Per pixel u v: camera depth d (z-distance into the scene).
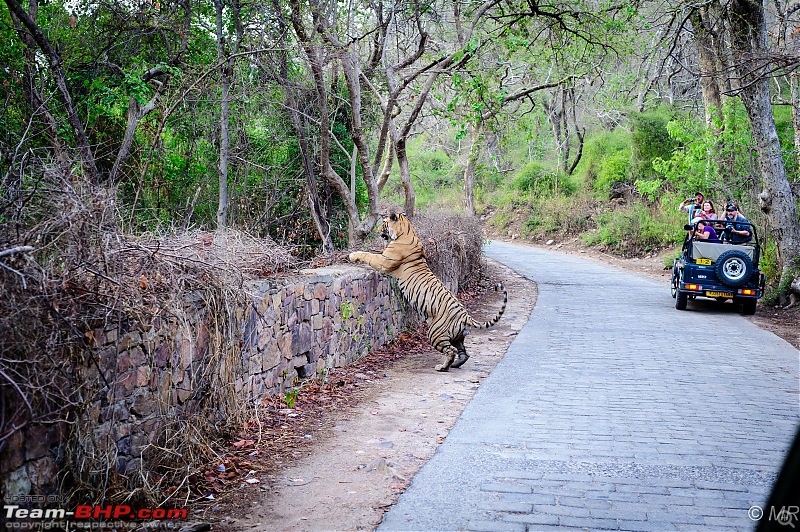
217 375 6.38
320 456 6.41
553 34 16.62
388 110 13.63
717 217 18.23
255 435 6.79
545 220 38.59
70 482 4.51
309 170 13.52
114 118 12.31
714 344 12.34
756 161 21.89
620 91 21.41
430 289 10.21
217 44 12.37
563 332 13.34
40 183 4.96
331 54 12.62
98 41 11.98
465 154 38.41
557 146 42.16
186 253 6.09
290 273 8.71
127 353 5.06
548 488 5.71
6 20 10.41
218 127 13.53
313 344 8.72
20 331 4.05
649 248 29.97
